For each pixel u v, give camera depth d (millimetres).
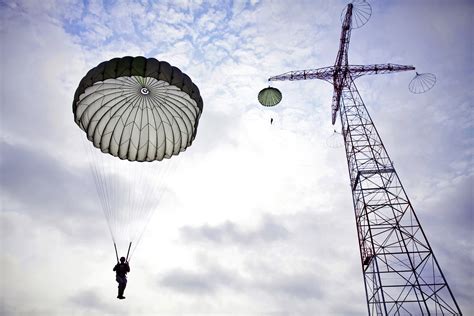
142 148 14992
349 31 25891
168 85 13438
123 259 12266
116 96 13742
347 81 27094
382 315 16516
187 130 14750
